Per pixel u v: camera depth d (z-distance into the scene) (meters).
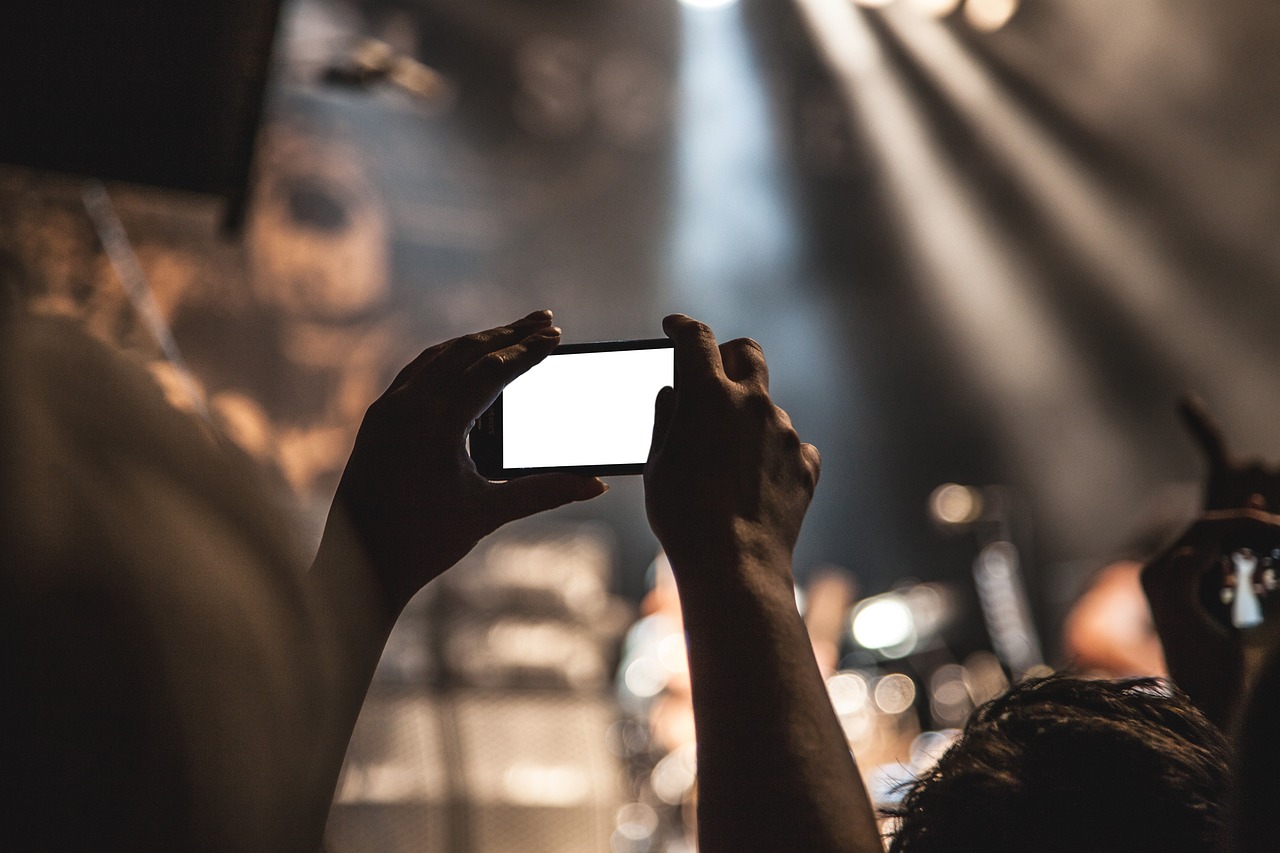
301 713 0.35
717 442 0.68
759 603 0.63
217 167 1.27
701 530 0.66
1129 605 2.93
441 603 3.26
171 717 0.31
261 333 5.82
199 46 1.13
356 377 6.13
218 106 1.20
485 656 3.24
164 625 0.31
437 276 6.65
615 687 4.41
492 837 2.97
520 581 3.40
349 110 6.31
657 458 0.70
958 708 4.32
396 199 6.50
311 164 6.11
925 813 0.70
